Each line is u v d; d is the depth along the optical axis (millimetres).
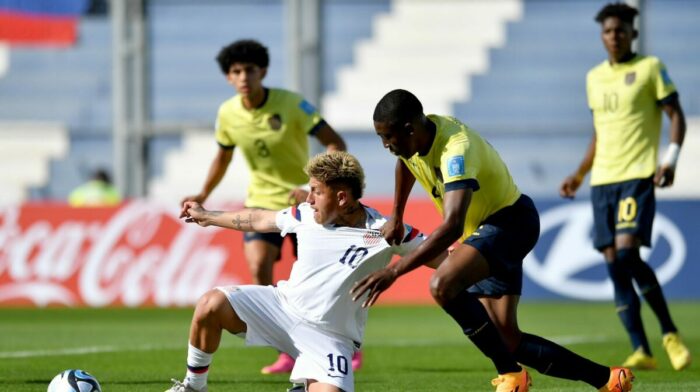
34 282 49156
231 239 48344
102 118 67000
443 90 64875
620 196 27891
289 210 19234
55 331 38375
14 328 39594
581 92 63500
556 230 48375
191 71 63688
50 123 67062
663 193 61688
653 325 40656
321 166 18219
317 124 28266
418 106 18797
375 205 47594
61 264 49125
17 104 67438
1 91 67625
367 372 27172
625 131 27859
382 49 66312
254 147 28469
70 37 61469
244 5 63844
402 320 42688
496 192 19891
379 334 37625
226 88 63531
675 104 27656
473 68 64812
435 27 66062
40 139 66812
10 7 60531
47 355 30547
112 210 49188
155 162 64250
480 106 64312
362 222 18734
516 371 19859
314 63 54031
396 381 25250
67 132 65875
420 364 29047
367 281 17578
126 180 55562
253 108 28188
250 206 29000
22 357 30031
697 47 62875
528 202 20594
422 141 19047
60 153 66625
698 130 61844
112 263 48906
